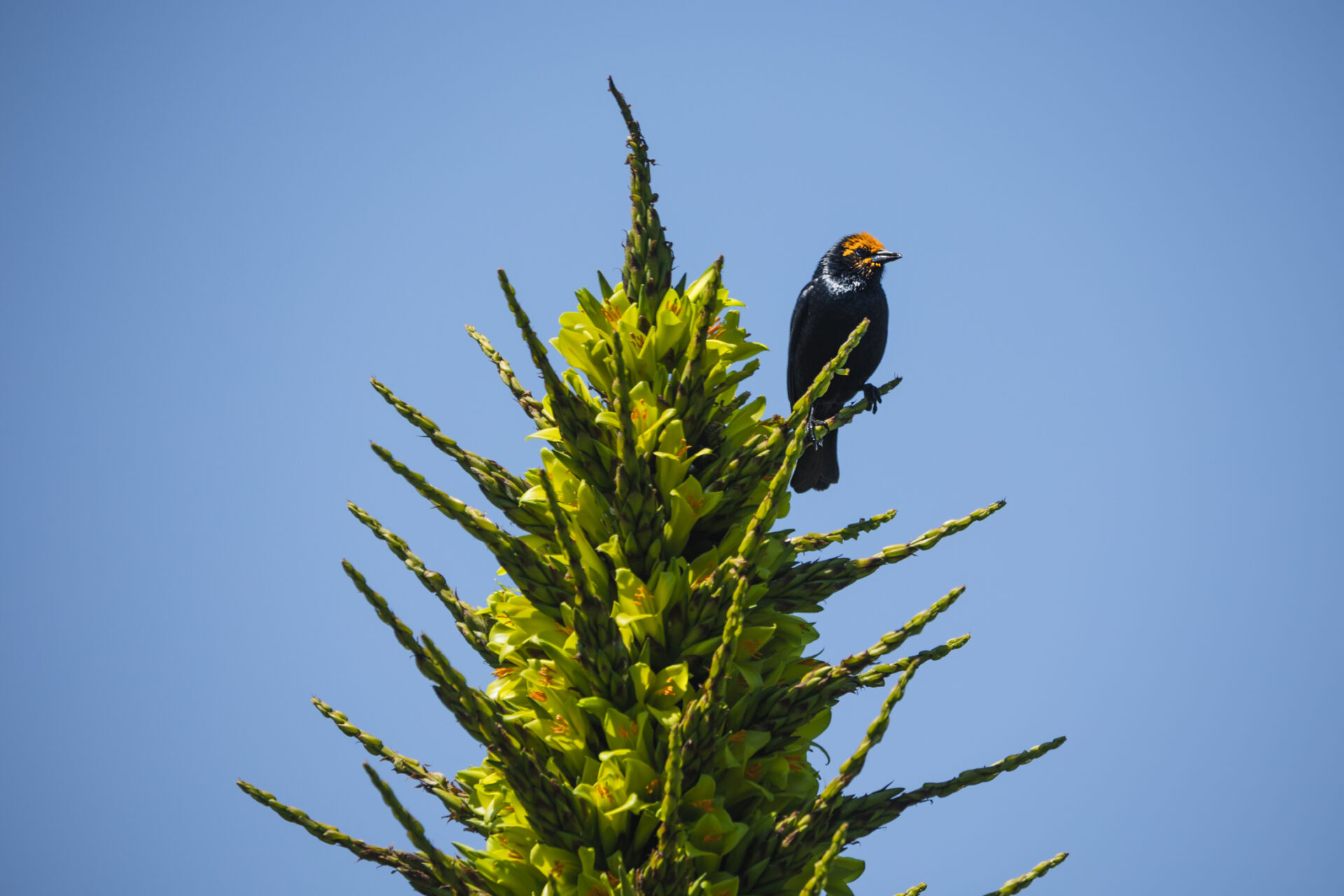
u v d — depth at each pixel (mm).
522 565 9141
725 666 7719
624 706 8586
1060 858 8906
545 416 10344
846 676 9016
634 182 10570
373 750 9484
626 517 9078
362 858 8984
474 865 8547
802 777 9164
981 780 9055
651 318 10266
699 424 9766
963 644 9227
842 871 8914
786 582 9594
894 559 9648
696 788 8211
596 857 8375
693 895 7527
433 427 9859
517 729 8672
